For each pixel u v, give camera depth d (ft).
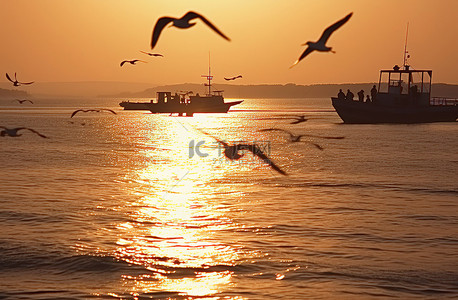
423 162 286.66
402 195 187.42
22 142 411.13
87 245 123.24
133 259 114.21
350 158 308.60
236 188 205.67
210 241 128.36
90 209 162.71
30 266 108.78
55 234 132.16
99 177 232.94
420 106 577.02
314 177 232.94
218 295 95.40
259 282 101.76
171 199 182.60
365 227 140.36
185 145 426.10
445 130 533.14
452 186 206.59
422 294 95.09
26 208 161.38
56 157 310.86
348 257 114.93
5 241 124.26
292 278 102.78
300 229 138.62
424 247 122.52
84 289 98.02
